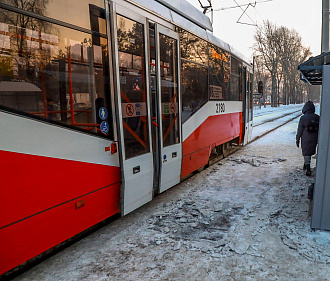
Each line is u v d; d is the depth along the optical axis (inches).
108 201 133.1
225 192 207.6
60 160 107.4
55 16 106.1
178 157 193.0
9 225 91.3
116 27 133.3
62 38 108.8
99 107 125.3
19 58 94.0
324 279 105.1
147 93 156.1
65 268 114.3
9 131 90.0
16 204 92.9
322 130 135.5
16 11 93.0
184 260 119.2
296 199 188.2
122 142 136.7
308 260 117.3
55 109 105.7
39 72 100.3
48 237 104.9
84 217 120.0
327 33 318.0
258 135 543.2
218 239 136.4
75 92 113.9
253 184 226.2
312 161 309.9
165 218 162.6
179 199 193.6
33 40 98.3
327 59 147.6
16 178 92.4
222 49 282.0
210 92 253.6
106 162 129.8
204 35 239.3
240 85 356.5
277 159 321.1
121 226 152.6
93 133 122.1
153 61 167.8
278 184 224.1
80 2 116.0
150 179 160.2
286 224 150.6
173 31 183.5
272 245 130.0
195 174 261.1
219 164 301.9
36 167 98.7
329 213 139.9
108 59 130.3
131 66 144.5
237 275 108.6
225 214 166.9
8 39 90.7
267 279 105.8
